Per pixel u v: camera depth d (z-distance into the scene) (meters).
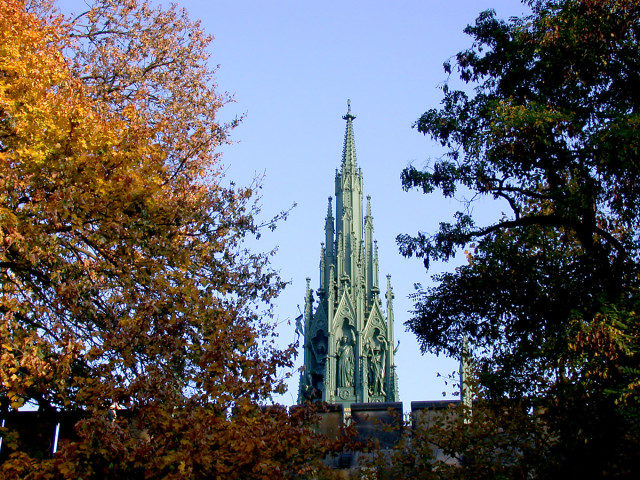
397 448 20.28
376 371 60.28
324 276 64.12
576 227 18.81
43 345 16.33
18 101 17.64
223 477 14.88
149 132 19.80
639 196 18.27
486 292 20.27
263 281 20.27
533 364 19.22
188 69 27.08
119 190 17.75
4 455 17.17
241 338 17.03
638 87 19.41
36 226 17.14
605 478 17.56
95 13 26.53
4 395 17.17
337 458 20.67
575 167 19.17
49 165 17.28
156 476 15.27
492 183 20.62
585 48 19.47
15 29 18.50
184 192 20.09
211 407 16.31
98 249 18.08
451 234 20.97
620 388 15.83
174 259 18.59
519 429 20.38
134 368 17.03
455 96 22.33
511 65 21.56
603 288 18.22
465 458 20.64
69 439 16.44
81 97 19.17
